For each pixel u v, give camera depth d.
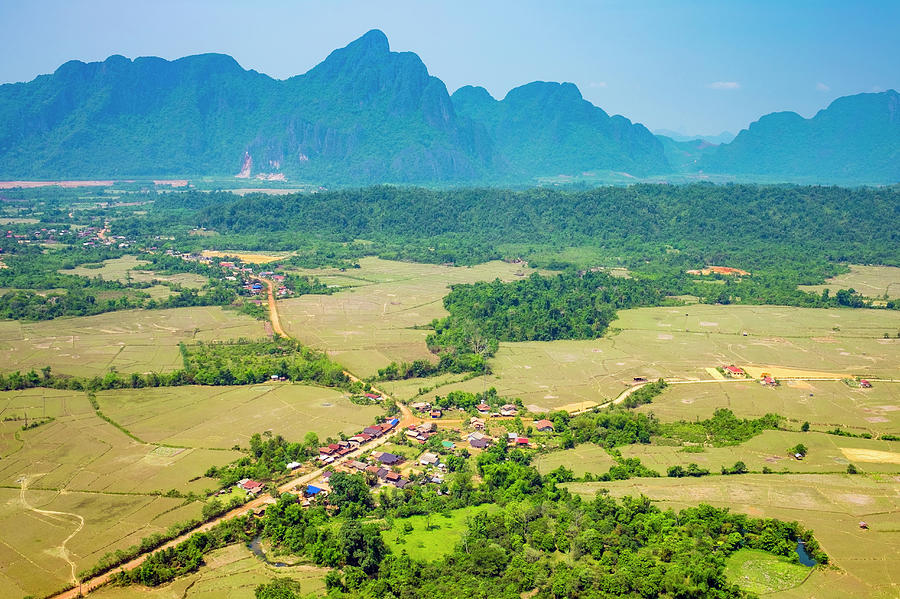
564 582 155.00
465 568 162.00
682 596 151.62
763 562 164.75
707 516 179.25
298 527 174.75
